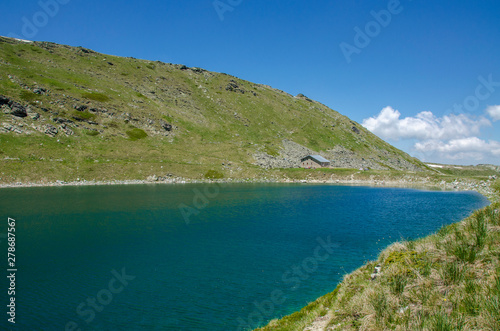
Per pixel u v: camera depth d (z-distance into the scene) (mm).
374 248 29016
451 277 10992
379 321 9938
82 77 154625
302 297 18703
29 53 158000
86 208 50750
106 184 88438
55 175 85188
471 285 10000
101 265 24594
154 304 17891
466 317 8523
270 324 14547
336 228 37906
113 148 110312
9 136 90875
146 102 157750
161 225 39594
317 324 12625
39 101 112000
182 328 15219
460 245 12922
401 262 13711
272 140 170500
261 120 195750
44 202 55531
